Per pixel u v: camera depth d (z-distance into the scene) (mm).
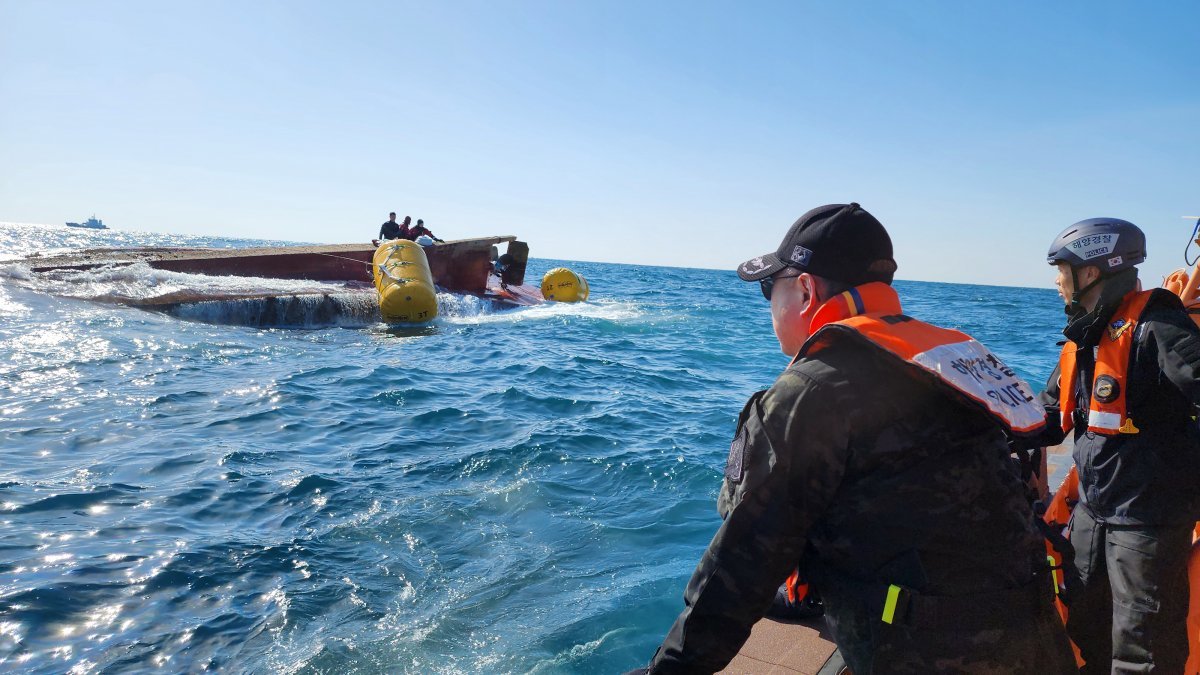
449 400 10047
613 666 3664
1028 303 54375
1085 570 2559
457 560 4867
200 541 5047
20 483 6066
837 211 1577
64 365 11086
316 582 4520
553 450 7484
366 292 19828
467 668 3652
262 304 17359
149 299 16516
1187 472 2297
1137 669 2346
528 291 28344
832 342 1432
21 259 20500
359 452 7359
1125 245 2432
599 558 4906
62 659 3682
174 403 9227
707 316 25984
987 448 1416
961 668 1336
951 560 1354
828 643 2520
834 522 1406
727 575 1349
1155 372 2326
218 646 3834
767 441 1357
